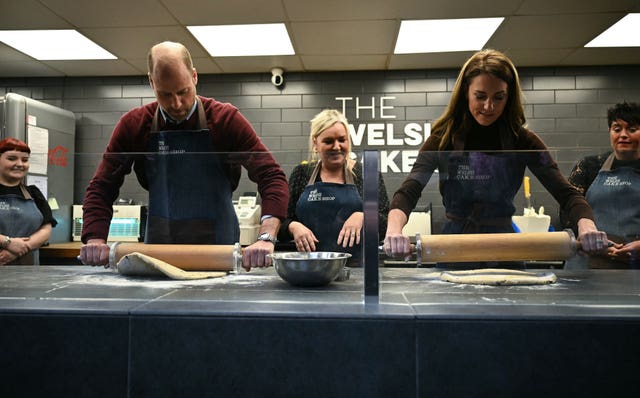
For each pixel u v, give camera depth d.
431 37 3.29
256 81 4.05
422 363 0.77
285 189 1.37
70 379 0.80
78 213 1.37
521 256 1.16
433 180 1.19
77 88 4.13
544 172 1.18
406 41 3.36
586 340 0.75
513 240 1.14
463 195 1.19
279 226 1.33
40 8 2.82
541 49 3.51
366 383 0.77
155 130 1.58
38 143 3.42
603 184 1.18
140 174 1.35
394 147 3.96
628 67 3.85
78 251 1.37
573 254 1.16
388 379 0.77
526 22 3.04
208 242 1.34
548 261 1.23
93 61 3.75
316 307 0.83
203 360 0.79
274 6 2.82
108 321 0.79
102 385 0.79
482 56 1.42
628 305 0.83
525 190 1.19
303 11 2.88
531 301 0.87
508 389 0.76
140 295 0.94
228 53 3.58
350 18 2.97
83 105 4.13
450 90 3.95
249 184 1.39
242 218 1.37
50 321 0.80
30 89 4.15
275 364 0.78
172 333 0.79
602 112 3.86
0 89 4.16
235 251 1.20
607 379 0.75
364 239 0.90
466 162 1.17
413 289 1.01
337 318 0.78
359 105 4.00
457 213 1.19
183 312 0.79
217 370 0.79
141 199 1.36
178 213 1.34
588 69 3.88
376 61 3.76
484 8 2.85
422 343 0.77
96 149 4.11
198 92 4.07
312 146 1.45
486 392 0.76
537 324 0.76
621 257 1.22
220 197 1.34
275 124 4.03
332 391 0.78
